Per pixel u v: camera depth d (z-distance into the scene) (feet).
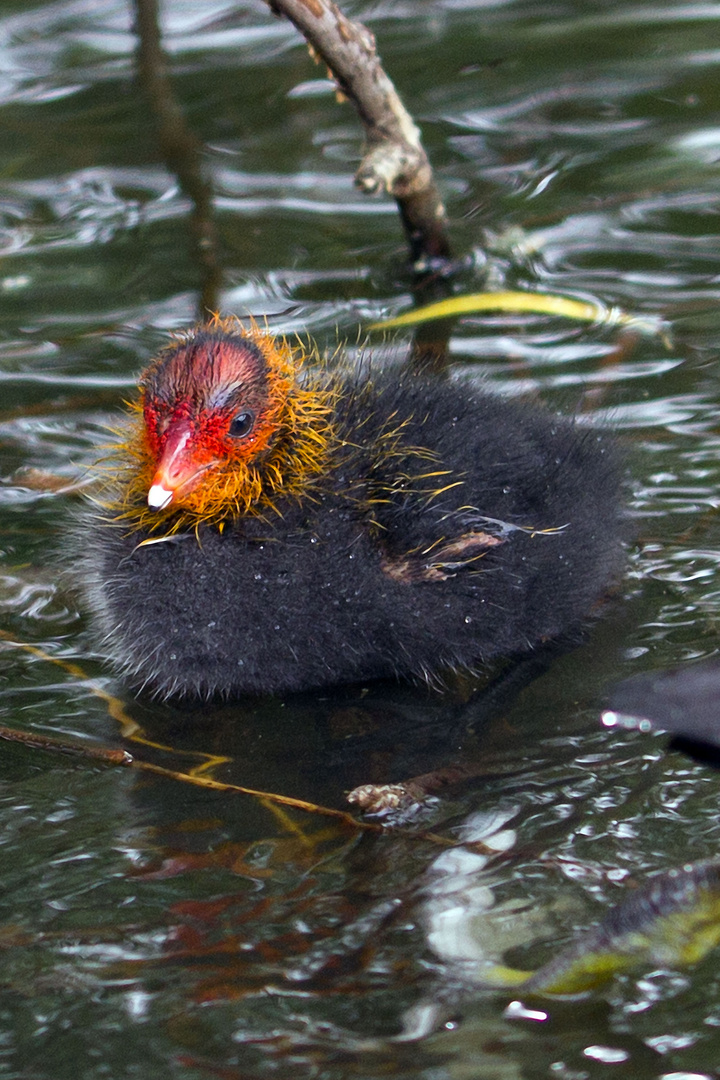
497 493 20.48
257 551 19.93
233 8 43.55
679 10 42.55
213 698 19.72
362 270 31.48
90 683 19.70
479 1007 12.69
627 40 40.86
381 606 19.74
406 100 38.17
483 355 27.43
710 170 34.35
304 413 20.61
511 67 39.68
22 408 26.45
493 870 14.74
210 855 15.30
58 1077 12.07
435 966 13.28
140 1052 12.31
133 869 15.05
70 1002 12.93
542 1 43.62
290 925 13.97
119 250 32.48
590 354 27.25
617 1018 12.46
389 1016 12.63
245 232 33.22
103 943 13.75
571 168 34.96
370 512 20.17
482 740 17.81
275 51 41.37
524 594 20.21
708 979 12.81
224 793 16.74
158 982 13.17
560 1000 12.71
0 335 28.99
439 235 30.83
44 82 39.99
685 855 14.82
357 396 21.74
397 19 42.75
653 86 38.27
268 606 19.74
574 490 21.17
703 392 25.59
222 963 13.42
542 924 13.83
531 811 15.84
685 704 13.42
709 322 28.07
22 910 14.35
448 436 20.92
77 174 35.73
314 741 18.22
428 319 29.14
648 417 24.79
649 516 22.54
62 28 42.73
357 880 14.71
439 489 20.16
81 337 28.91
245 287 30.68
